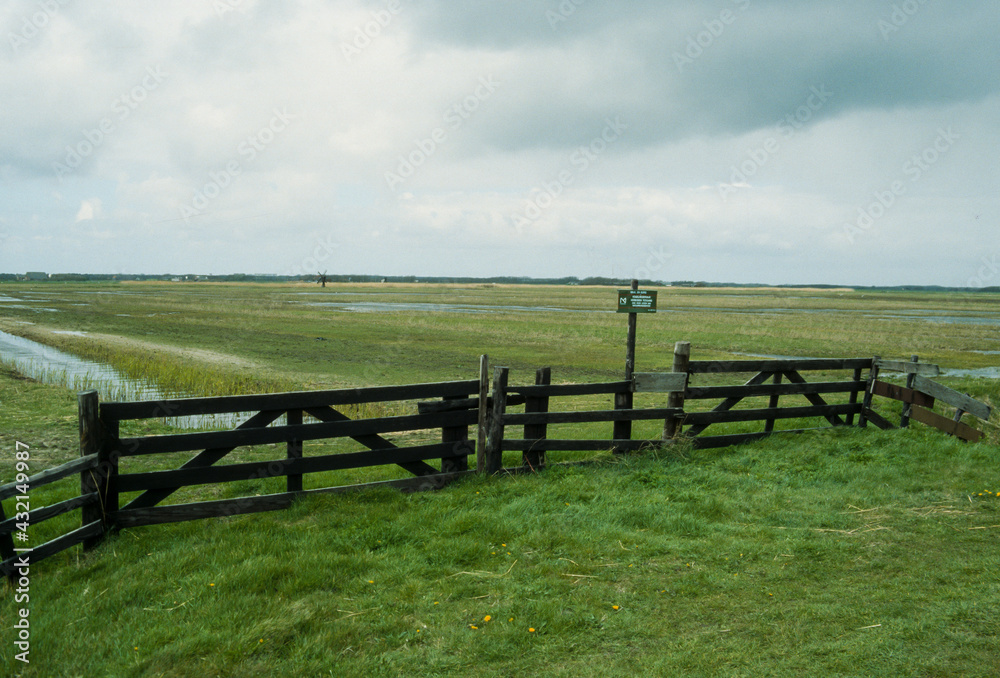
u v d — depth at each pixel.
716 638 3.99
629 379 8.45
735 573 4.96
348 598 4.69
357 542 5.71
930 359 28.11
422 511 6.47
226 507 6.46
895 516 6.07
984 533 5.51
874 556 5.15
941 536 5.50
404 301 91.00
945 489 6.82
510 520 6.11
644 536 5.75
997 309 92.75
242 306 65.44
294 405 6.66
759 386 9.33
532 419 7.79
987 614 4.05
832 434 9.59
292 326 41.88
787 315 64.25
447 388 7.38
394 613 4.44
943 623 3.97
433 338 35.12
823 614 4.21
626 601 4.54
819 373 20.23
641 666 3.71
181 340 31.91
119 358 23.36
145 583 4.98
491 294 135.25
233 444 6.41
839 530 5.81
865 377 10.48
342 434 6.89
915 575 4.76
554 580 4.91
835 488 7.10
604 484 7.29
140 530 6.21
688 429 9.12
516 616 4.36
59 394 16.20
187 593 4.79
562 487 7.11
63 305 65.81
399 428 7.16
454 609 4.49
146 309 59.16
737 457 8.44
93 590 4.98
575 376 21.56
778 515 6.26
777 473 7.69
